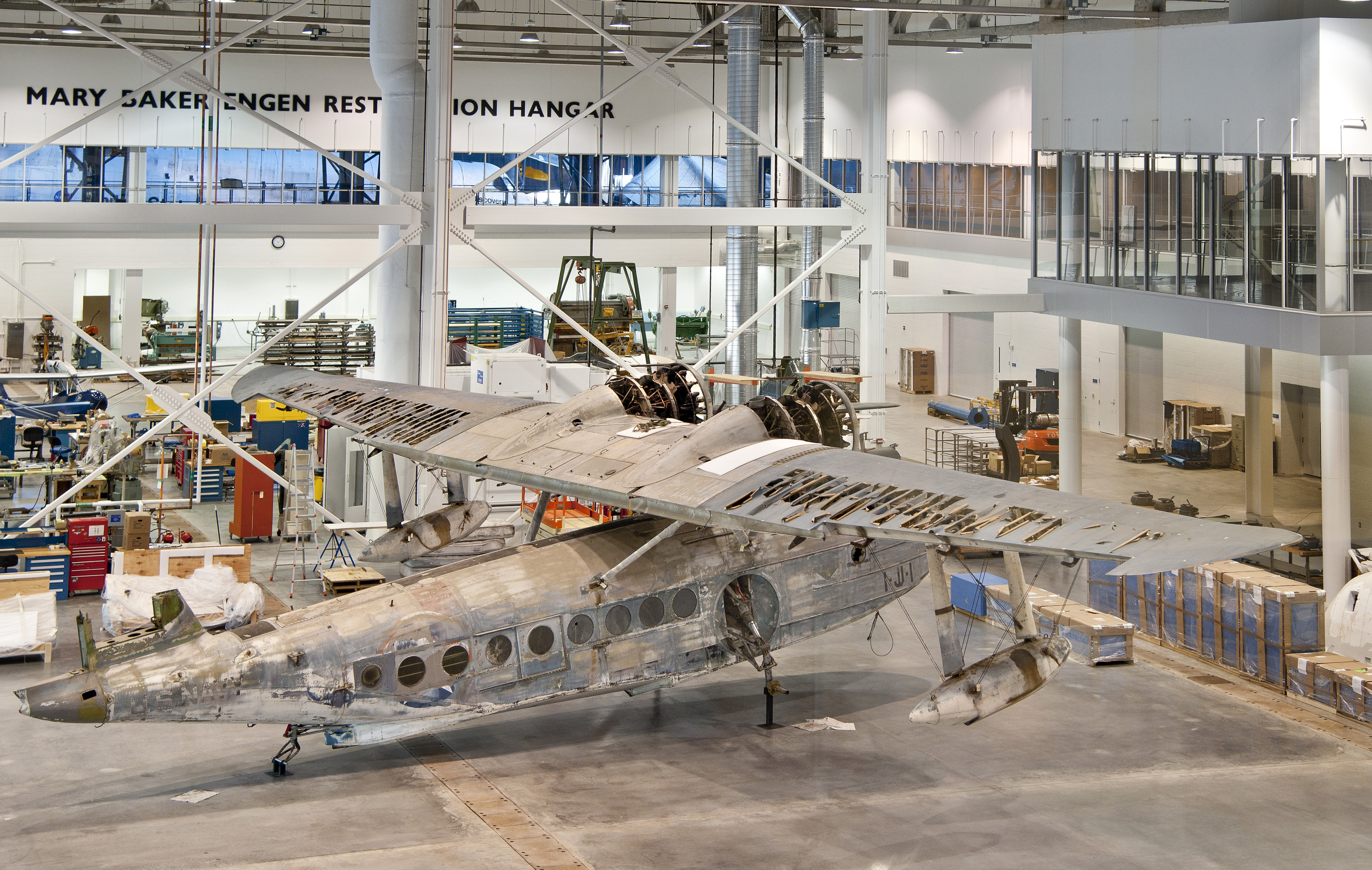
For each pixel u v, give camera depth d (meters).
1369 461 18.06
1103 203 22.12
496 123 42.50
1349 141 17.42
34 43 38.19
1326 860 12.24
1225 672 18.72
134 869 11.56
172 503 28.00
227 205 22.12
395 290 25.45
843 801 13.65
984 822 13.07
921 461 25.58
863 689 17.73
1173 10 20.45
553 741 15.62
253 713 13.29
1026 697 13.16
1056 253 23.44
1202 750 15.40
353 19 38.03
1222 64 19.14
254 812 13.09
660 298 44.50
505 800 13.58
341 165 22.86
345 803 13.41
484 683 14.27
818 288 33.09
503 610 14.33
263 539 25.97
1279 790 14.10
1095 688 17.97
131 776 14.21
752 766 14.74
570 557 15.05
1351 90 17.42
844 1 23.44
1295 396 18.95
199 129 40.16
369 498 25.33
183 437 30.81
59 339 40.69
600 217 24.34
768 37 37.62
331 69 41.22
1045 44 23.27
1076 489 23.27
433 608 14.10
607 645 14.88
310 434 29.48
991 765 14.84
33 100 38.47
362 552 17.55
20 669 17.83
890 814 13.27
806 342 32.53
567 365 28.23
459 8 36.12
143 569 21.36
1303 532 19.05
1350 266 17.56
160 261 41.25
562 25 42.09
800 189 40.75
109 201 40.00
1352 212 17.50
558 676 14.64
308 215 22.66
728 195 32.25
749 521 11.64
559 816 13.14
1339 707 16.64
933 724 13.38
